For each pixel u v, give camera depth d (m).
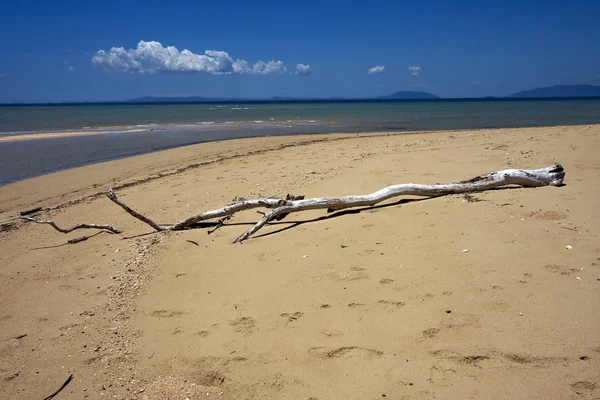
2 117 44.44
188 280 4.46
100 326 3.81
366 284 3.92
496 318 3.24
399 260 4.30
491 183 6.48
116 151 17.09
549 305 3.33
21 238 6.80
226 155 14.65
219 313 3.75
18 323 4.00
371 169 8.85
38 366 3.34
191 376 3.04
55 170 13.18
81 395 2.99
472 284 3.72
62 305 4.26
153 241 5.73
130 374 3.15
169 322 3.73
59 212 8.23
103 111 65.44
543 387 2.59
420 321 3.31
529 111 45.56
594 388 2.54
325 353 3.08
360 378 2.83
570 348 2.87
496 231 4.74
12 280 5.06
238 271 4.51
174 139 21.27
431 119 34.28
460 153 10.11
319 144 16.58
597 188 5.99
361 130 24.73
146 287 4.42
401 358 2.96
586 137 11.30
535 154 9.12
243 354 3.18
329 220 5.79
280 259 4.67
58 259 5.63
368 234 5.06
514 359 2.83
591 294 3.41
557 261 3.96
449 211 5.55
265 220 5.55
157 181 10.47
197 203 7.70
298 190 7.58
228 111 61.97
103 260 5.32
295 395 2.76
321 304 3.68
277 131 25.11
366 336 3.21
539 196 5.85
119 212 7.68
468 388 2.64
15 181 11.70
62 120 37.97
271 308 3.72
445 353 2.95
